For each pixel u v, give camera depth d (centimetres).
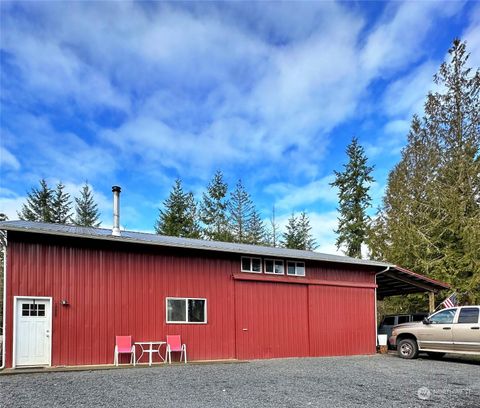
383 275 1930
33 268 1162
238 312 1497
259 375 1046
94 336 1223
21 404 692
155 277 1354
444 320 1435
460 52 2827
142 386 866
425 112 2944
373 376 1046
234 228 4272
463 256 2520
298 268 1667
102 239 1245
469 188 2630
